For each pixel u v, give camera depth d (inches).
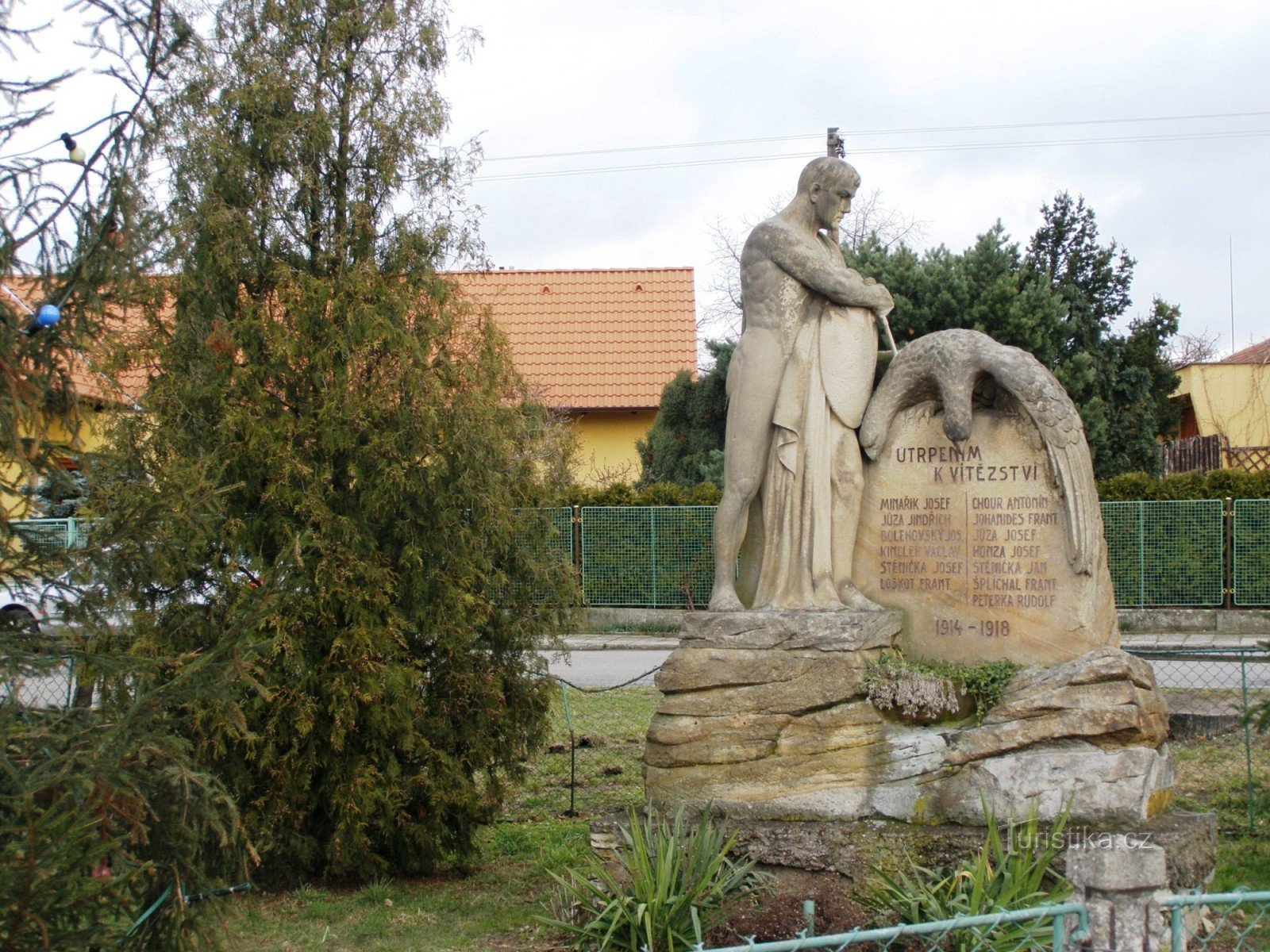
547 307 1242.0
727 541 291.4
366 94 348.2
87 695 207.3
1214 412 1135.6
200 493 210.5
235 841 203.9
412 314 345.4
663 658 730.8
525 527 358.0
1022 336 893.2
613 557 890.7
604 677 645.3
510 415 361.1
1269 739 416.2
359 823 313.9
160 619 314.2
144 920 192.5
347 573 317.7
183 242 320.5
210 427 323.6
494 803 342.3
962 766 259.8
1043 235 1110.4
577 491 901.8
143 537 201.5
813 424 288.8
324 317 327.6
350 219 343.9
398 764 326.0
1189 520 808.3
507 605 359.6
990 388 296.5
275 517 317.7
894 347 307.3
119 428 307.6
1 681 179.8
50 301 188.1
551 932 266.4
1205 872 251.8
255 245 334.3
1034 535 287.7
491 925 281.3
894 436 297.1
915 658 290.2
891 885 238.4
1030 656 284.8
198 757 303.3
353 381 328.8
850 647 270.7
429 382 330.3
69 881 161.9
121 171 189.5
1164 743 275.9
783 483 288.8
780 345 290.5
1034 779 254.1
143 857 192.4
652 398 1146.0
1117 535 820.0
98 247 189.5
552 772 440.5
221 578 315.0
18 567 190.1
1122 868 152.7
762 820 265.1
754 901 245.8
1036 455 289.6
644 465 1024.9
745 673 272.8
